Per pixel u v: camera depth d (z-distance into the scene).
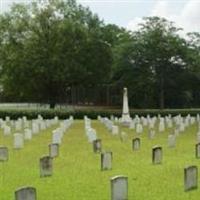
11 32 55.59
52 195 14.43
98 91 73.31
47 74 54.12
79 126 38.62
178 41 55.81
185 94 61.47
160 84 57.03
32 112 48.75
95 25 57.31
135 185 15.62
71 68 53.59
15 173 17.73
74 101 73.75
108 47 55.97
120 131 33.47
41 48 53.84
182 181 16.19
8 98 81.69
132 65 56.66
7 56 54.81
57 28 53.84
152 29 56.81
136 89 57.72
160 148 19.61
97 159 20.81
